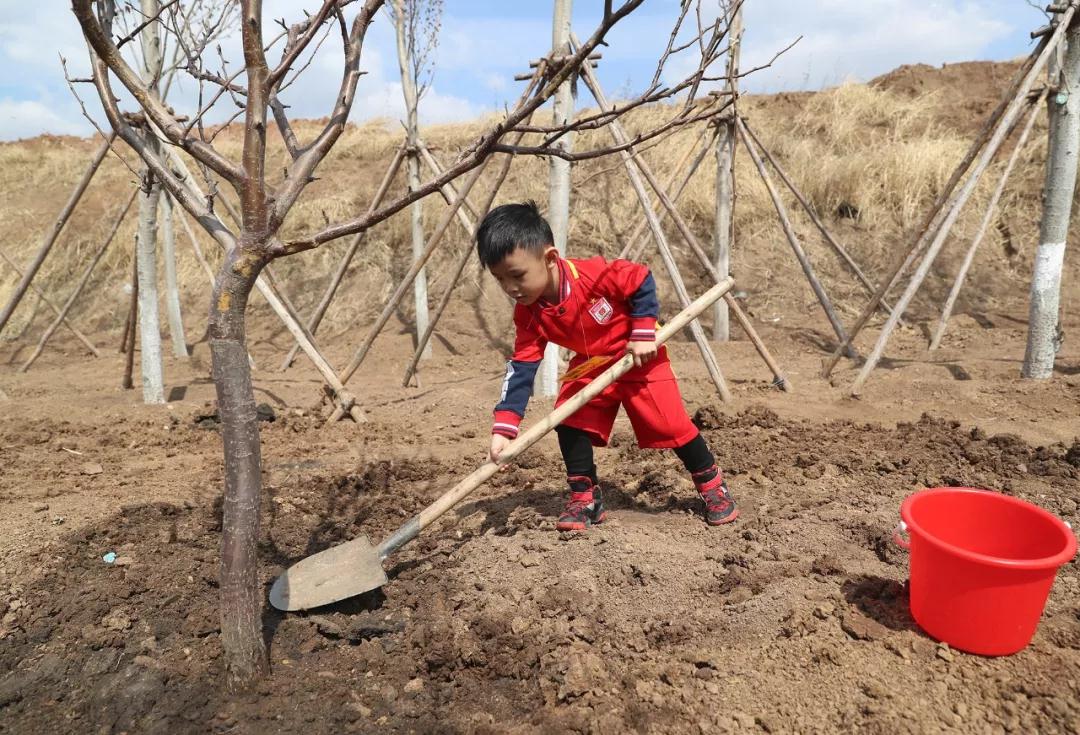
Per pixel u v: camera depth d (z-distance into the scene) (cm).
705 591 282
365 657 266
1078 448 391
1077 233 990
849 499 356
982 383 571
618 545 316
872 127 1197
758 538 317
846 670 230
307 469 450
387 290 1023
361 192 1184
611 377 303
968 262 742
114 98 235
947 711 212
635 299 304
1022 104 558
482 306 977
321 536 355
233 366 228
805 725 212
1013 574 217
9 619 280
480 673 254
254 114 202
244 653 245
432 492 410
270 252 216
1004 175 703
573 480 333
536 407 550
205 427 570
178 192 230
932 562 233
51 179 1440
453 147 1213
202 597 297
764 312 924
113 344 1069
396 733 231
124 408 629
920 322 870
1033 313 586
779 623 256
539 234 279
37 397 766
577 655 249
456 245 1042
